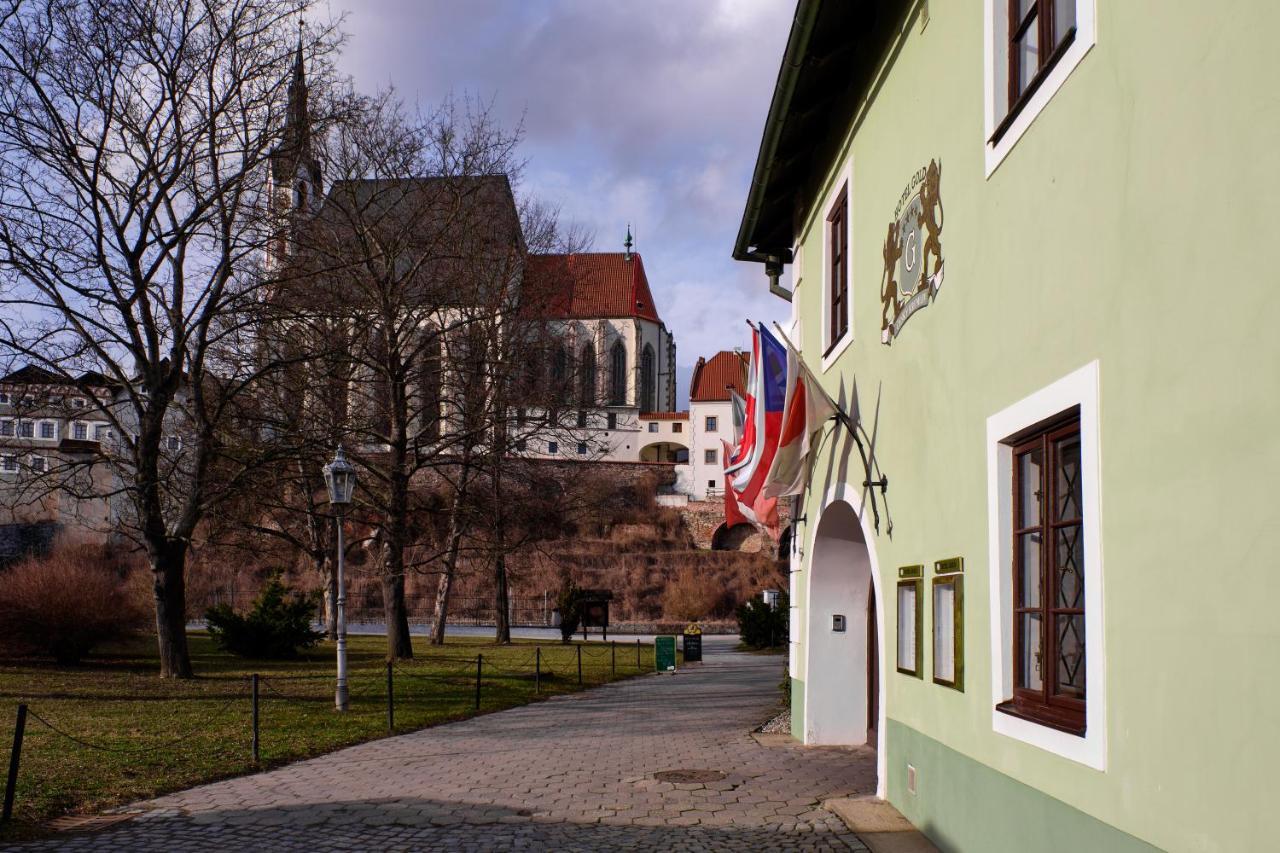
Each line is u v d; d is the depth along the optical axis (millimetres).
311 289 25719
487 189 29750
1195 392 3982
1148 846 4293
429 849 8148
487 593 64750
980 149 6684
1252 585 3598
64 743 13125
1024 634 6109
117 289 21016
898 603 8695
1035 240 5680
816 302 12797
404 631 28812
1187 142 4066
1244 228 3670
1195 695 3953
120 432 21828
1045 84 5531
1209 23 3912
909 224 8398
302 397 25750
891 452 8961
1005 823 6023
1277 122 3482
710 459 91562
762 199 13805
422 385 28906
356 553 56031
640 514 83938
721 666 32531
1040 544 5895
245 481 23172
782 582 76125
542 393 30938
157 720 15547
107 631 25266
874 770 11328
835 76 11008
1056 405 5340
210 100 21469
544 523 31484
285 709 17344
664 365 98125
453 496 30938
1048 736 5363
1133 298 4504
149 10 20875
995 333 6328
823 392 10969
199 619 52000
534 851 8039
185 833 8711
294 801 10086
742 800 9867
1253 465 3600
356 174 27391
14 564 26969
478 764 12414
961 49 7141
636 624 62938
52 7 20219
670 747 13711
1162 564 4207
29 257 20047
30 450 22047
